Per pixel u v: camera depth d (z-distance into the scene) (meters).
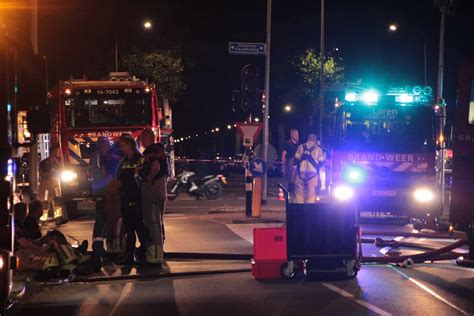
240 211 24.17
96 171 14.10
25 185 25.11
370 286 11.88
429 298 10.90
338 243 12.38
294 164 19.53
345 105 20.08
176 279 12.67
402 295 11.12
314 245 12.37
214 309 10.30
